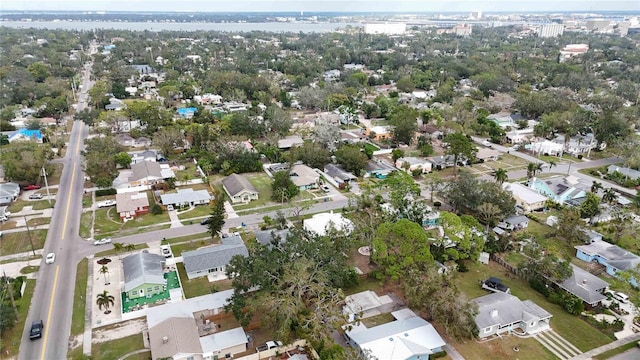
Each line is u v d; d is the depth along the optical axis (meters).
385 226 75.62
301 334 62.06
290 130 167.12
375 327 63.75
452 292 63.81
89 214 100.38
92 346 61.12
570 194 110.56
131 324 65.81
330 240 75.94
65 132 161.75
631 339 65.06
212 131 144.75
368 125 181.25
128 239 89.75
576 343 64.12
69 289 73.38
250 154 128.25
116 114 159.75
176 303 67.31
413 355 58.44
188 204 105.75
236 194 107.75
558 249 83.06
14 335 62.91
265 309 67.19
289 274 62.50
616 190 117.94
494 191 98.44
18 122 167.75
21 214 99.81
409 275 69.94
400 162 132.38
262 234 87.75
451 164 137.75
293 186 110.50
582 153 149.12
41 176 117.88
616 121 150.00
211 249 80.94
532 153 150.12
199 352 58.22
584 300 71.50
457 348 62.75
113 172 115.00
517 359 60.91
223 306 66.44
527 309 68.38
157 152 139.38
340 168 129.88
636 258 81.19
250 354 60.53
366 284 76.94
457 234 80.25
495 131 162.50
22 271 78.00
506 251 87.69
